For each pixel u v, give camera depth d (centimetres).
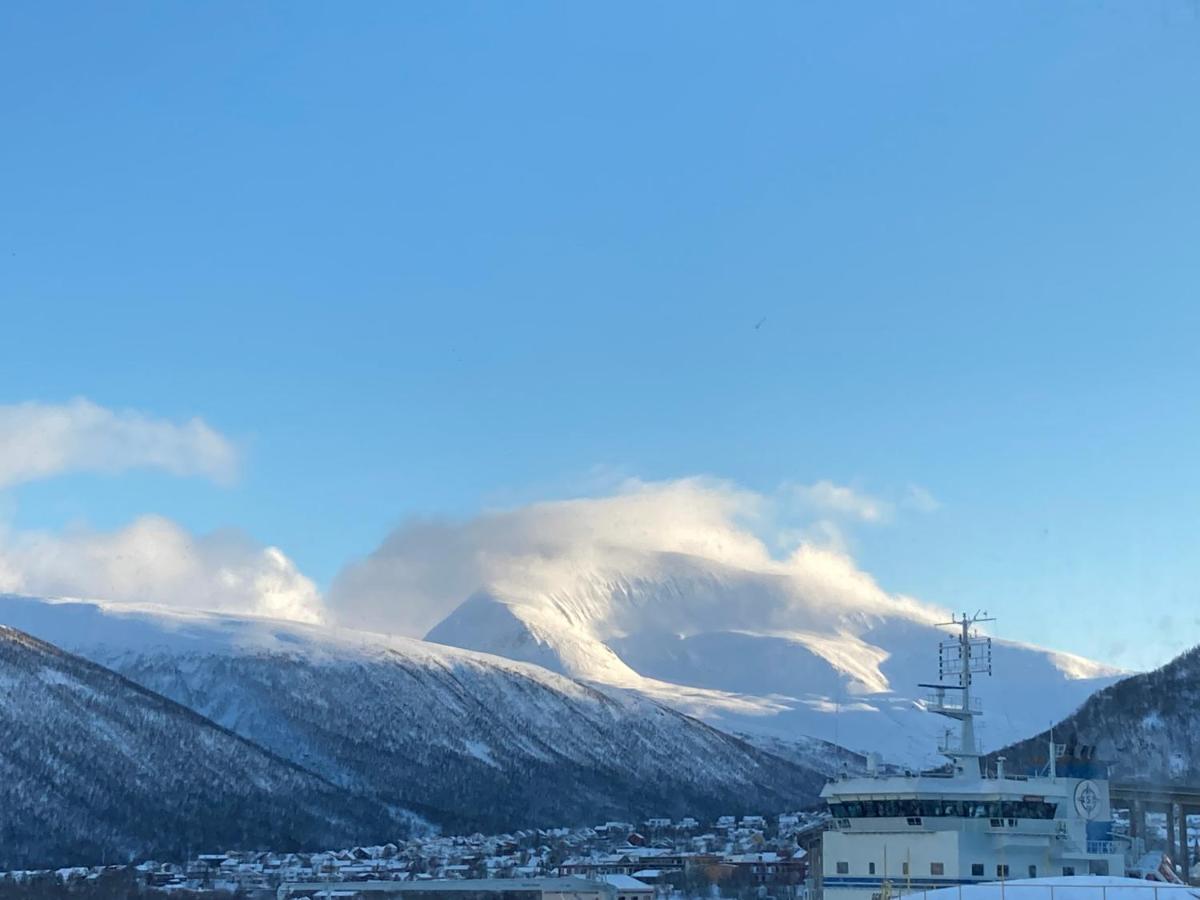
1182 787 18538
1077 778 12250
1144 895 9231
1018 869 11419
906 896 9750
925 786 11469
